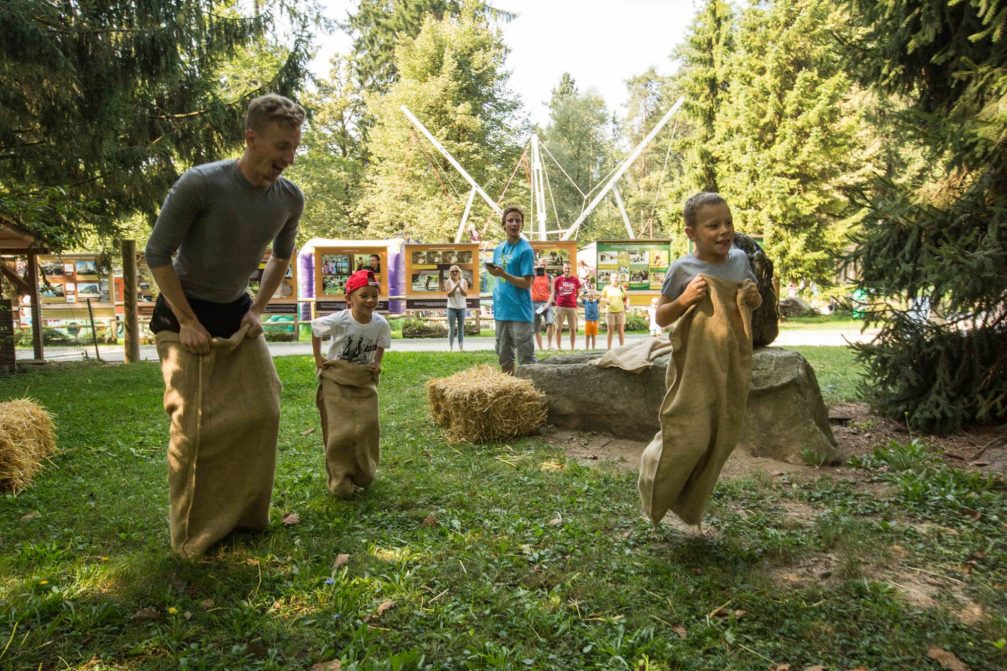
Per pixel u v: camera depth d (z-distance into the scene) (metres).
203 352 3.87
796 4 30.16
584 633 3.01
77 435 7.34
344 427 4.88
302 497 4.99
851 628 3.05
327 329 4.95
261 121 3.60
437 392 7.30
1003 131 5.81
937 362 6.83
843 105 29.61
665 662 2.77
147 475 5.79
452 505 4.78
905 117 6.55
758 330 6.37
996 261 5.98
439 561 3.77
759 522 4.32
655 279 24.95
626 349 6.85
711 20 34.69
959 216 6.29
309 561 3.74
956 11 6.39
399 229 44.56
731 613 3.16
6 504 4.96
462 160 43.41
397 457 6.21
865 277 6.94
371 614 3.18
